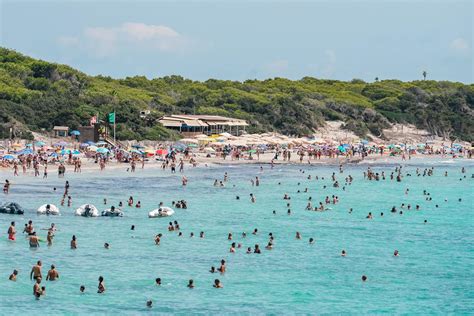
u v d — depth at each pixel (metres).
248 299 94.56
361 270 111.44
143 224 146.25
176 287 99.12
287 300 94.50
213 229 143.62
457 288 101.94
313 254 122.38
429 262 117.94
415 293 99.19
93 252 118.19
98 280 101.31
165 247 124.31
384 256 121.94
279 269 110.69
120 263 111.44
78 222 145.38
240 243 130.12
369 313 90.12
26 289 95.88
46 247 120.69
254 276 106.06
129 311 88.12
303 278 105.75
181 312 88.25
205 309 89.75
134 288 98.00
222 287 99.75
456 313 90.69
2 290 95.00
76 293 94.88
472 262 118.19
